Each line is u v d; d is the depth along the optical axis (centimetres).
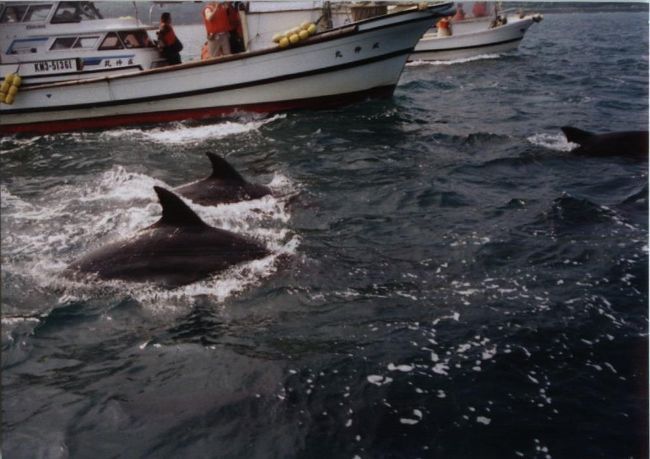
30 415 546
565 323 669
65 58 1828
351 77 1942
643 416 528
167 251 794
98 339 667
